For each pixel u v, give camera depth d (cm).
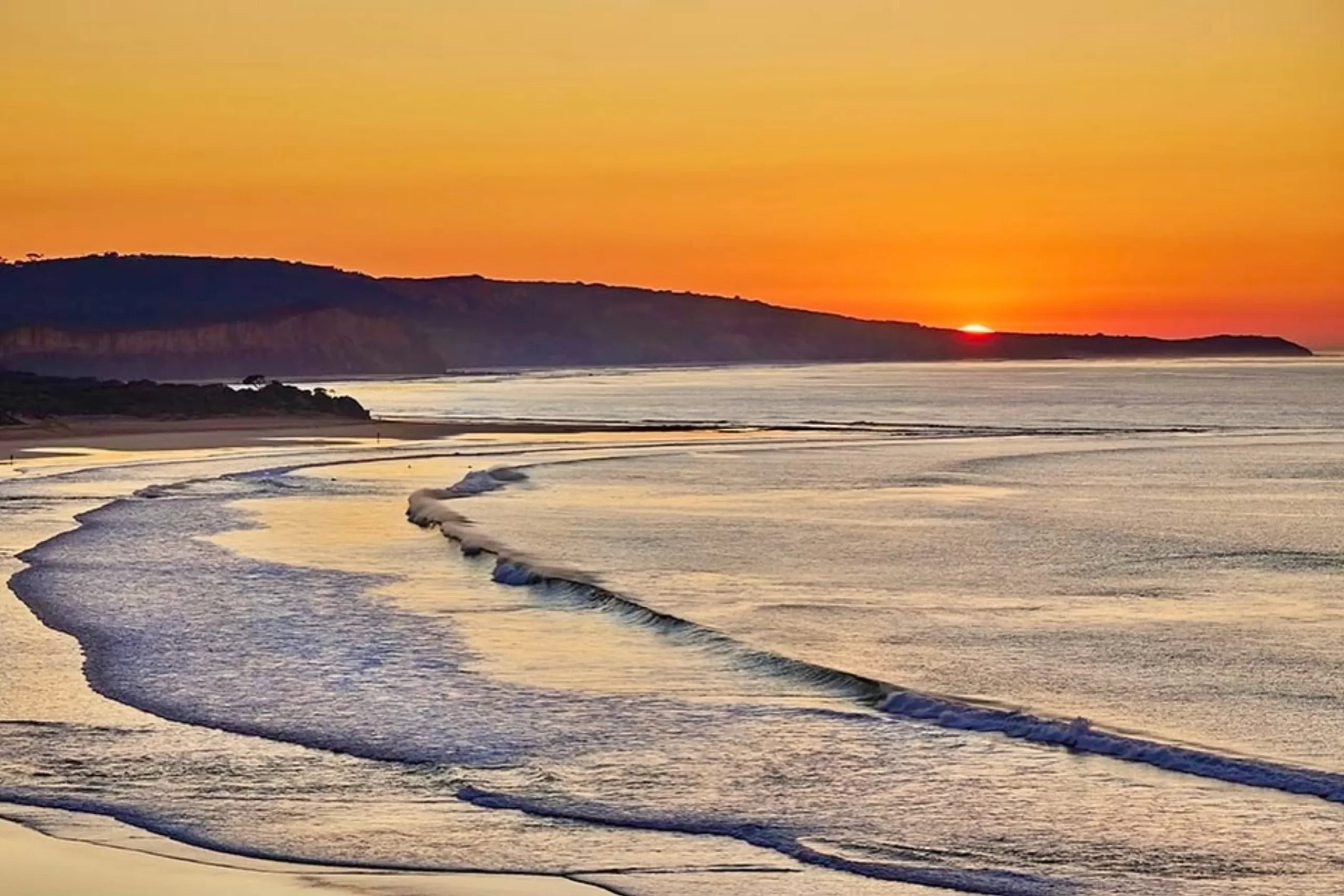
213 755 2133
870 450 9838
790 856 1708
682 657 2853
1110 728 2298
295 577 3862
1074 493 6819
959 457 9269
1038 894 1587
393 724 2317
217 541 4656
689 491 6838
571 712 2397
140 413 12738
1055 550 4734
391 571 4009
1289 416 15225
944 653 2967
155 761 2100
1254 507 6247
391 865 1658
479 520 5459
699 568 4216
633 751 2166
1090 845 1744
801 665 2719
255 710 2398
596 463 8550
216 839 1745
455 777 2030
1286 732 2323
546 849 1727
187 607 3378
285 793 1948
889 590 3841
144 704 2433
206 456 8975
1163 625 3325
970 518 5716
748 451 9669
